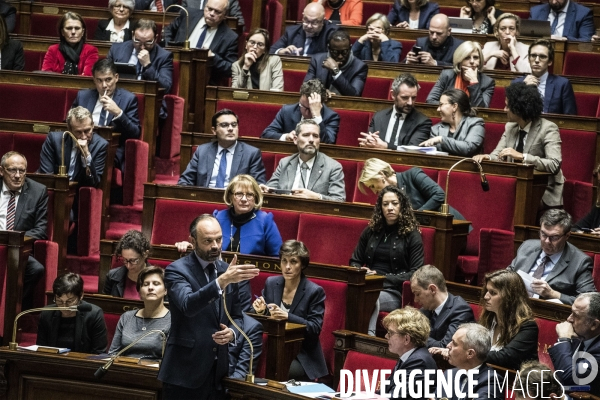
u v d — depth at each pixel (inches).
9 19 1093.1
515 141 816.3
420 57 981.8
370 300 645.9
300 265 619.8
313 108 839.1
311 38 1045.2
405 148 801.6
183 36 1033.5
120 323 617.6
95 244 804.6
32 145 839.7
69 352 588.1
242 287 583.2
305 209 727.7
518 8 1173.7
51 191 773.3
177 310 526.9
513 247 723.4
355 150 795.4
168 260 685.3
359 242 697.6
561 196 815.7
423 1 1120.2
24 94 916.6
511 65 987.3
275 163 815.1
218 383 537.0
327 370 615.5
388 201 682.2
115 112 866.1
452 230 705.0
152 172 902.4
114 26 1057.5
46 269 743.1
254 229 684.7
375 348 563.5
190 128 974.4
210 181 786.2
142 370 562.3
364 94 972.6
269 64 970.7
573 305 535.5
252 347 534.0
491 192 764.0
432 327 584.4
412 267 678.5
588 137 850.1
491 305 542.6
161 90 913.5
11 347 589.0
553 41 1029.2
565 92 900.0
